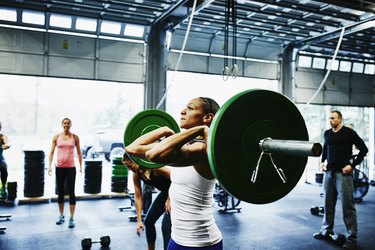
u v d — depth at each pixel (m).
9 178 7.14
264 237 3.70
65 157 3.99
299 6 5.11
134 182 2.35
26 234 3.68
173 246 1.36
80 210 4.76
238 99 0.90
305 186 7.13
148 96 6.12
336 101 8.02
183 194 1.33
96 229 3.90
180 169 1.35
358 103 8.30
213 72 6.68
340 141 3.35
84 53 5.75
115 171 5.65
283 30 6.34
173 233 1.38
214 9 5.30
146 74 6.10
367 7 4.72
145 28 5.98
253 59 7.08
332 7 5.15
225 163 0.91
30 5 5.12
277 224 4.24
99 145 9.76
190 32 6.42
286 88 7.39
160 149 0.98
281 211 4.95
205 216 1.33
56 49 5.58
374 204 5.52
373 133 8.62
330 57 7.86
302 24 6.00
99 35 5.81
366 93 8.41
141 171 2.17
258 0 4.82
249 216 4.64
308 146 0.76
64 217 4.26
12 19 5.31
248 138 0.93
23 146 11.70
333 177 3.47
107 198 5.56
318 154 0.76
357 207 5.29
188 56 6.48
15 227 3.93
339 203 5.43
